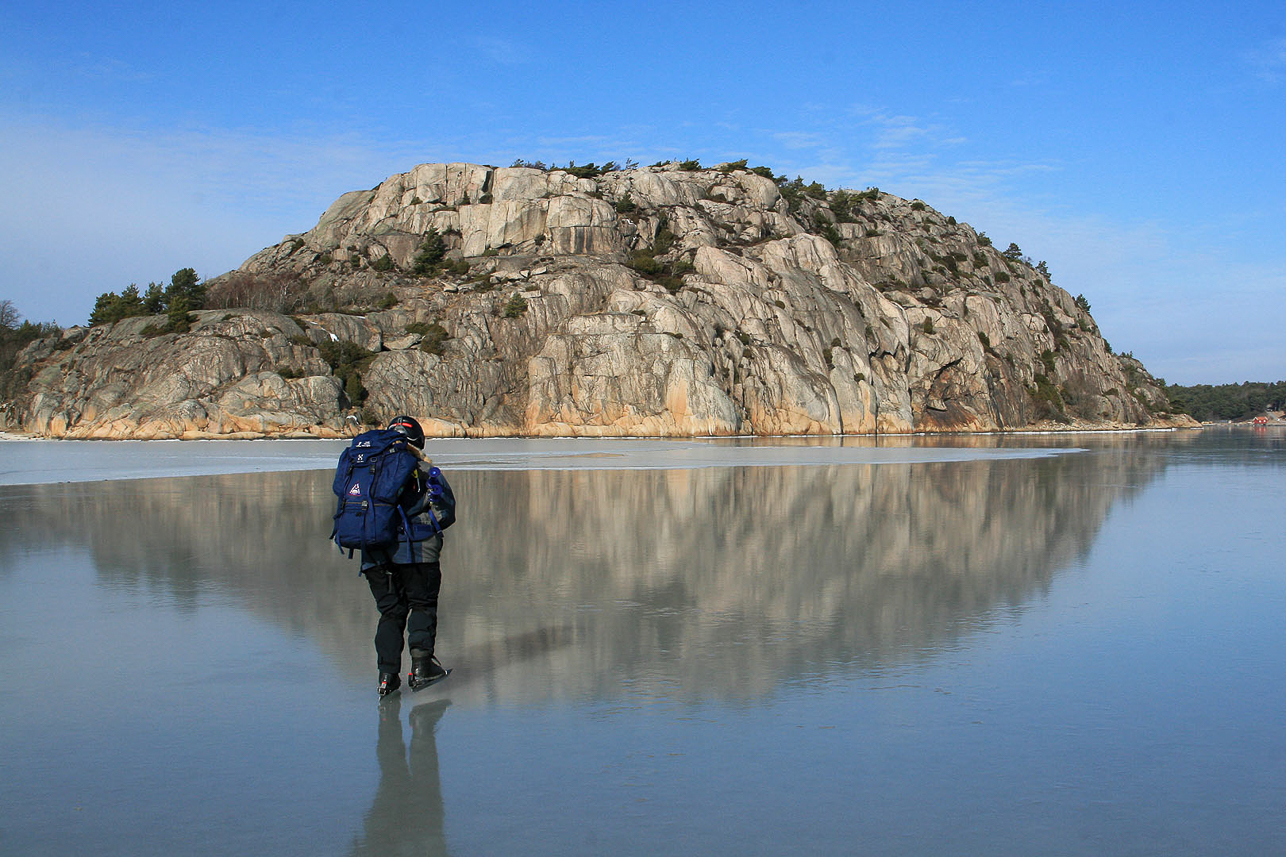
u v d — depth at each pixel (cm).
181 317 9769
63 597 1055
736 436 10194
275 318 9881
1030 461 4297
